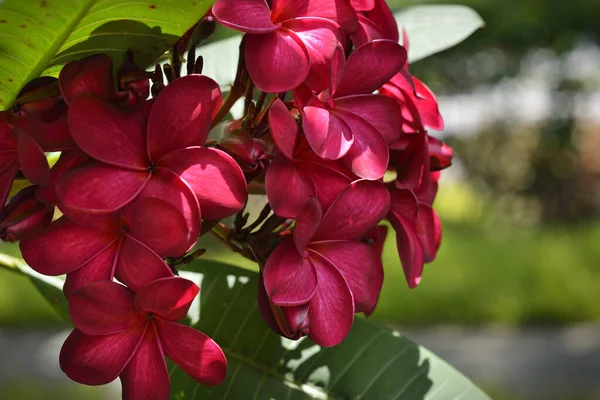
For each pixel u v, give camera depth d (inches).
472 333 165.3
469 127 301.1
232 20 22.8
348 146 23.4
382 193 23.9
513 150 289.1
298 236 23.0
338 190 23.7
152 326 23.0
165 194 22.0
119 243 22.5
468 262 199.3
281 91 22.9
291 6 23.7
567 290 178.5
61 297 28.7
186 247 21.8
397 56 24.2
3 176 22.7
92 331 22.3
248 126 24.1
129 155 22.0
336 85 23.1
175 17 22.9
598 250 211.8
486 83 268.5
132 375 23.0
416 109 26.1
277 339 28.3
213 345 23.0
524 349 149.7
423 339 161.2
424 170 26.0
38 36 22.6
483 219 284.8
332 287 24.0
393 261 190.7
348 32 24.0
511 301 175.5
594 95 278.4
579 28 235.3
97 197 21.8
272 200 22.9
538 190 286.2
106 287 22.0
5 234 22.3
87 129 21.9
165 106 22.2
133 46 23.6
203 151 22.2
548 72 267.0
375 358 28.1
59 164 22.3
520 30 238.1
